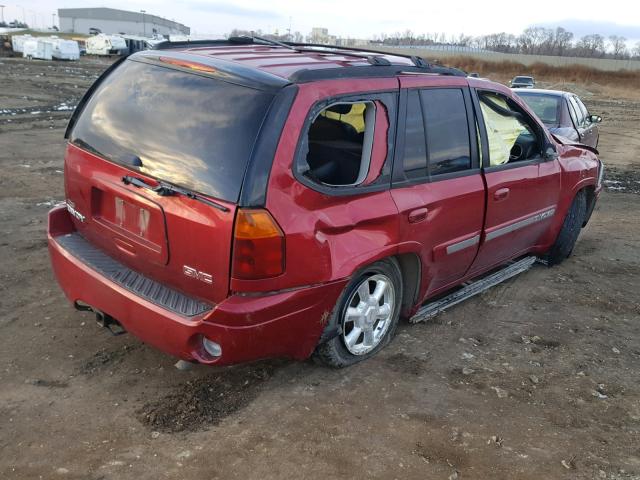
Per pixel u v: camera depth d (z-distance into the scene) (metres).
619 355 4.32
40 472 2.82
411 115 3.80
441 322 4.66
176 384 3.59
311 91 3.19
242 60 3.46
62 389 3.49
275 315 3.11
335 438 3.19
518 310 5.00
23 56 46.22
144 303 3.20
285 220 3.04
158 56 3.66
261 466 2.94
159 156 3.25
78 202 3.77
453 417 3.44
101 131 3.62
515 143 5.27
